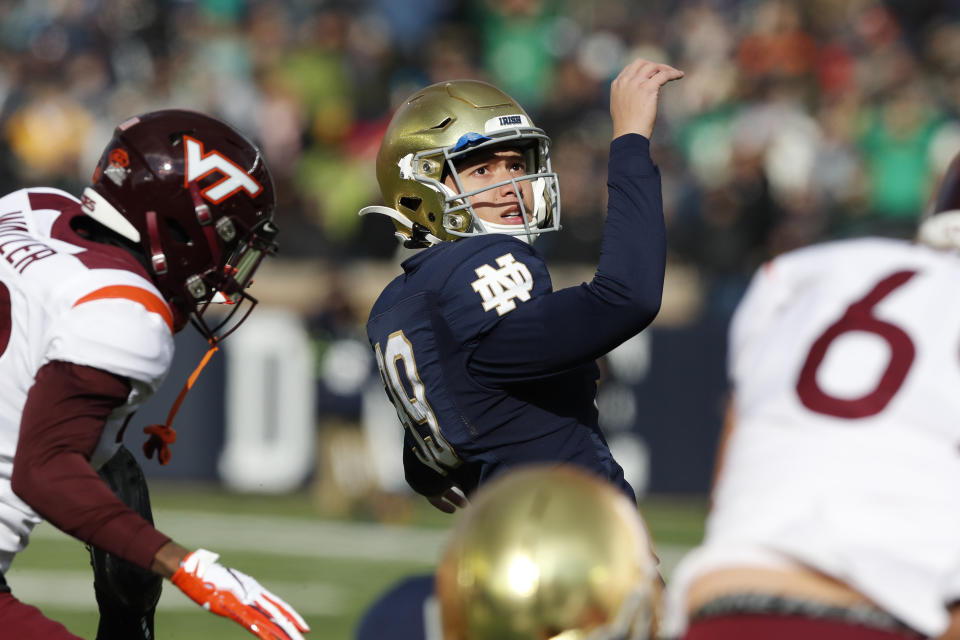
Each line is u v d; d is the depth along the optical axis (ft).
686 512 108.27
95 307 30.40
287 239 123.03
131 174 33.12
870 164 138.82
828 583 23.48
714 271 123.03
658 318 122.52
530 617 21.68
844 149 137.08
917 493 23.53
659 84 35.73
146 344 30.50
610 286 33.12
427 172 37.55
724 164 134.62
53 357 29.96
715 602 23.93
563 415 35.22
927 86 151.64
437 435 35.53
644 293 33.12
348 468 102.89
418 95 38.73
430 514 106.83
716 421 113.80
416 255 36.76
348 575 81.87
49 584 76.07
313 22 147.64
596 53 152.05
